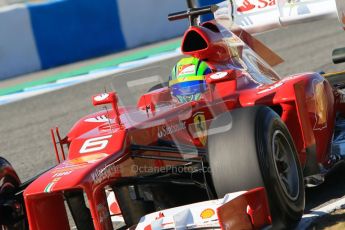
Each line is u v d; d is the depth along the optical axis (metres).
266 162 16.11
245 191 15.72
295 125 18.84
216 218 15.08
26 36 62.06
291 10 25.30
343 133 21.72
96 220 15.30
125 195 18.12
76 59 64.75
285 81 19.48
